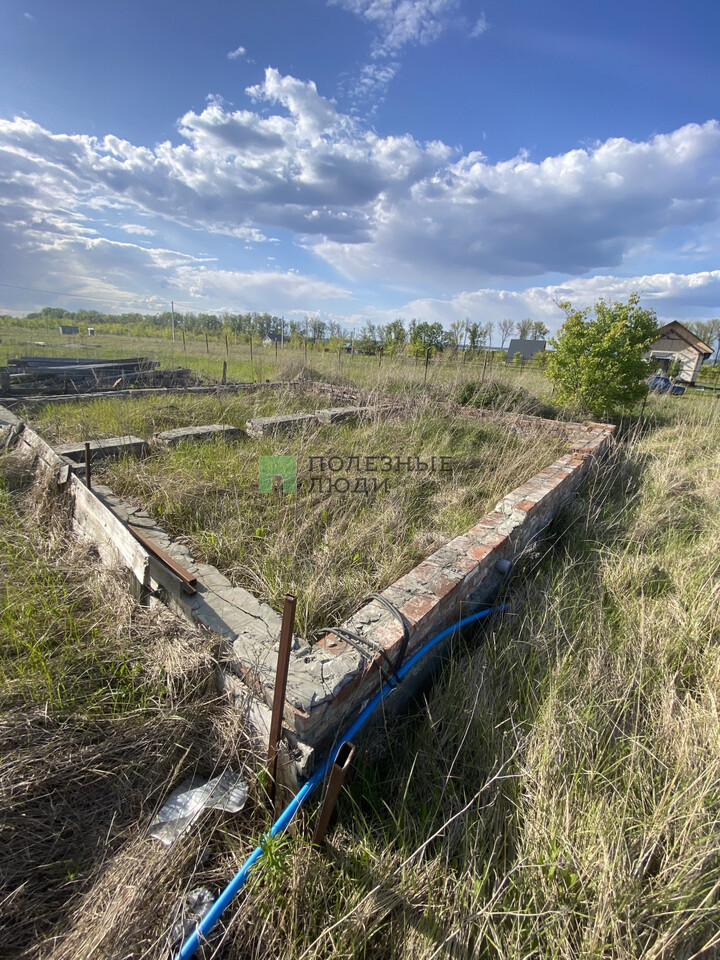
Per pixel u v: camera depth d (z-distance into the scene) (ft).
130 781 6.11
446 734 7.13
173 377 31.83
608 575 11.63
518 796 6.15
